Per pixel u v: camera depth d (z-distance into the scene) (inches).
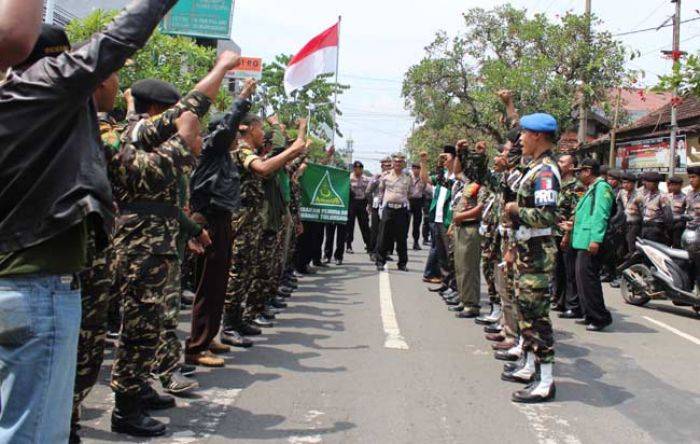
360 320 310.2
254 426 171.5
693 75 336.2
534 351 202.1
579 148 906.7
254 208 249.3
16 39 78.0
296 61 365.4
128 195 158.7
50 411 87.8
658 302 417.4
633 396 210.5
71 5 537.6
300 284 420.2
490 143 1178.0
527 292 200.7
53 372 87.4
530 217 197.3
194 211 211.9
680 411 197.2
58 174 85.1
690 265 368.8
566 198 324.8
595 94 903.1
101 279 144.7
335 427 172.9
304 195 462.3
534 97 884.0
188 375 212.1
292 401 191.9
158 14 87.8
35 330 85.2
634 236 472.1
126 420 160.6
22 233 83.8
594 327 315.6
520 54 1053.2
